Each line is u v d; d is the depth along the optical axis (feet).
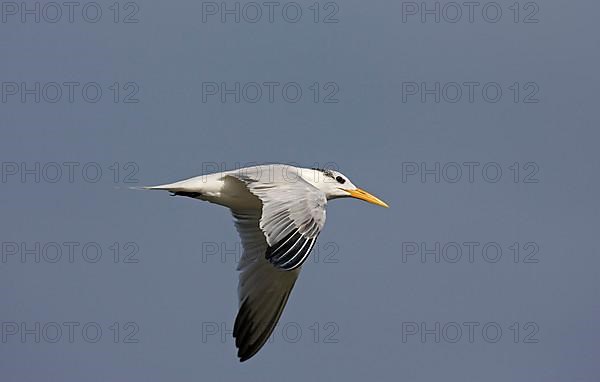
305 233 48.55
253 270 60.49
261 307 60.64
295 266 47.42
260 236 60.29
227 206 59.67
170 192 58.75
